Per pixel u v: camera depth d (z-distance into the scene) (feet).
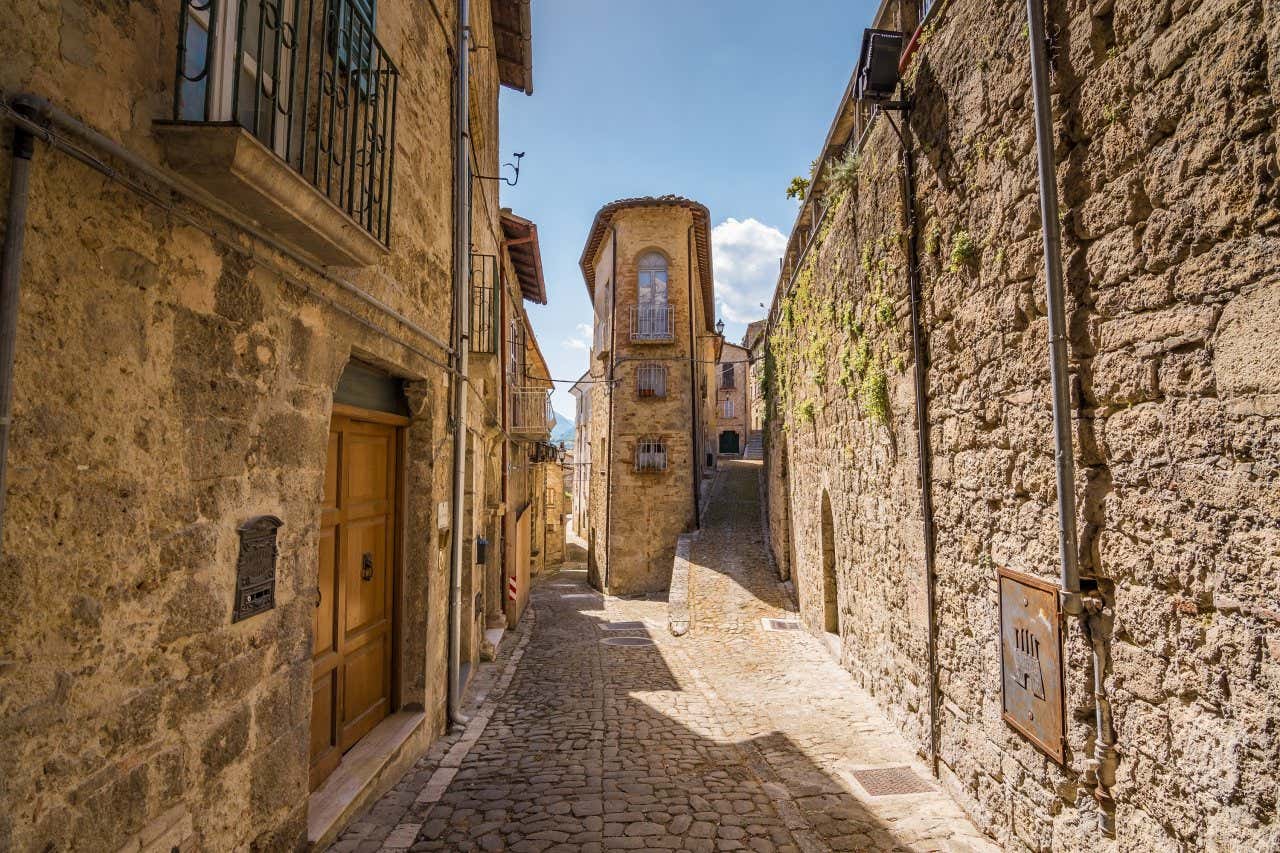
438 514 18.17
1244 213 7.20
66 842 6.02
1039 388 10.98
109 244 6.55
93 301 6.36
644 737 19.02
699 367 69.15
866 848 12.24
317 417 10.89
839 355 24.43
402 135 15.15
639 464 59.26
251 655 9.09
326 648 13.12
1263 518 7.02
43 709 5.81
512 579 39.91
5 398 5.41
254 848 9.18
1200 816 7.85
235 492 8.68
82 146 6.16
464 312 20.30
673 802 14.15
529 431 45.03
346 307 11.82
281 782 9.86
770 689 24.30
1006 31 11.85
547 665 29.94
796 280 34.45
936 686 15.46
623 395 60.49
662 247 61.36
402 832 12.51
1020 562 11.66
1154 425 8.60
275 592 9.64
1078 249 10.02
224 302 8.37
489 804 13.91
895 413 18.01
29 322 5.68
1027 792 11.40
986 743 12.93
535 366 76.28
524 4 30.40
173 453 7.50
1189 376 8.00
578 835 12.54
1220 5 7.42
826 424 27.66
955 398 14.32
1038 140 10.34
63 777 6.01
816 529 31.45
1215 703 7.66
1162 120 8.32
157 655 7.28
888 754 16.88
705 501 64.08
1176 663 8.24
